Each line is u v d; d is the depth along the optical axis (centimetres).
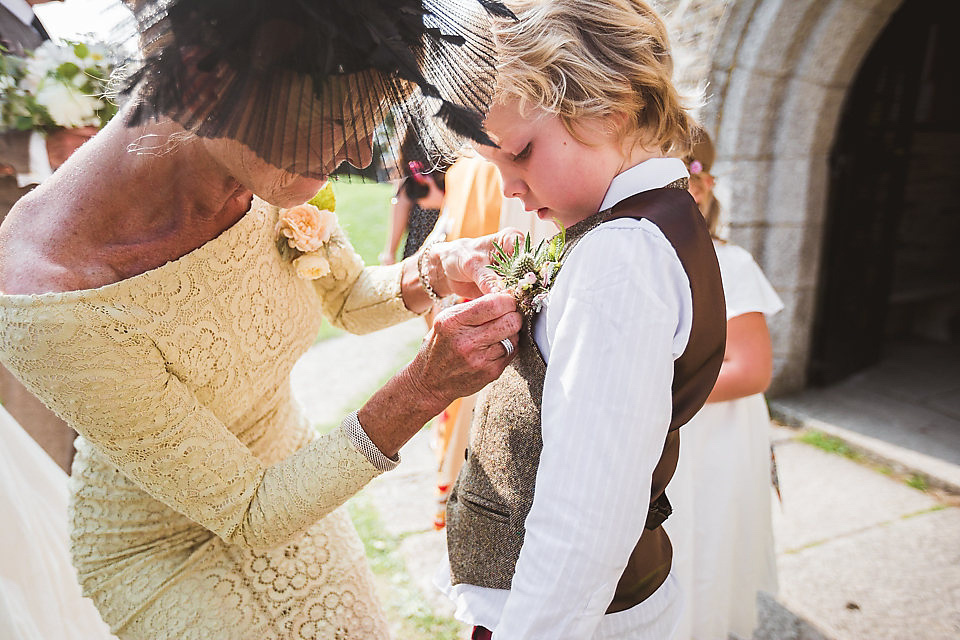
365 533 290
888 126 395
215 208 112
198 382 116
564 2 95
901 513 304
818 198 379
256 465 115
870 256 425
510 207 228
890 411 394
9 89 121
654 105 101
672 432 109
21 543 157
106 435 103
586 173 102
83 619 181
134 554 126
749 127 363
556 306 98
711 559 186
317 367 472
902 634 233
